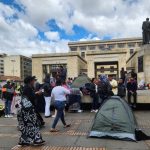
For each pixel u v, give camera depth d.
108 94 16.48
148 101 17.06
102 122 9.82
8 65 136.00
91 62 45.47
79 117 14.60
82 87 17.75
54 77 14.67
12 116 15.45
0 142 9.27
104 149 8.25
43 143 8.87
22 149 8.33
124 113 9.75
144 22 24.41
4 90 15.36
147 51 23.31
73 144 8.87
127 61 39.72
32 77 8.88
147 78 23.16
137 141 9.22
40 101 16.25
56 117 10.93
